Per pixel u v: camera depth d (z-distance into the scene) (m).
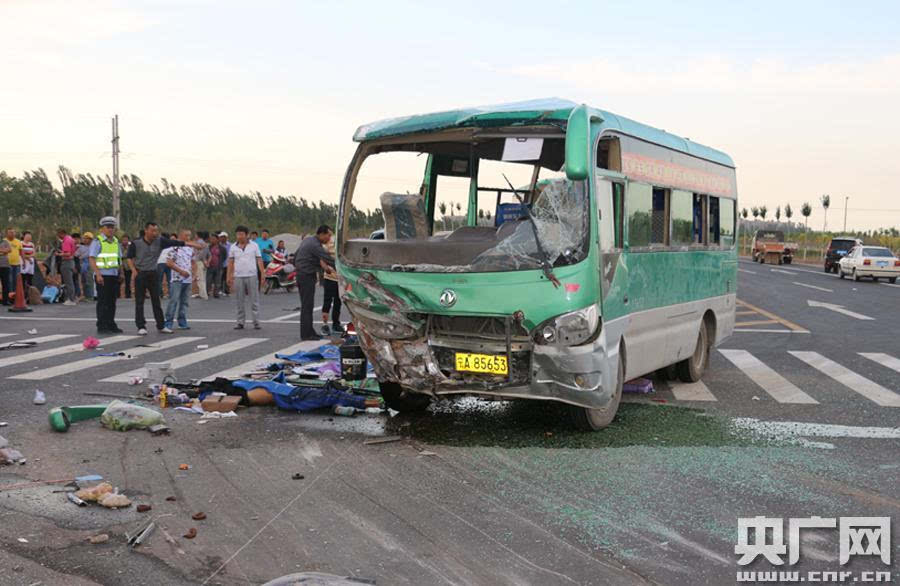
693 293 9.55
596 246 6.60
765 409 8.43
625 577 4.20
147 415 7.24
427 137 7.30
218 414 7.82
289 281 27.23
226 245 24.77
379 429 7.33
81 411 7.50
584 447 6.75
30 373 10.09
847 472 6.14
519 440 6.96
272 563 4.30
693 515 5.15
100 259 14.46
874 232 84.06
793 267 53.91
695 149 9.69
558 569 4.29
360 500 5.36
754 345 13.77
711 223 10.31
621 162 7.41
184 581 4.07
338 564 4.31
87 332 14.79
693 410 8.34
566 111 6.65
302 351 11.08
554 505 5.30
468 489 5.62
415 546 4.57
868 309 21.34
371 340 7.16
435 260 6.81
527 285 6.46
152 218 71.19
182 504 5.25
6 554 4.37
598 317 6.60
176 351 12.20
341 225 7.52
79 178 70.25
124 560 4.32
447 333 6.86
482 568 4.28
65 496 5.37
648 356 8.25
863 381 10.20
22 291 19.28
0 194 62.47
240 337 14.05
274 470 6.03
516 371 6.66
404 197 8.09
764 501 5.45
